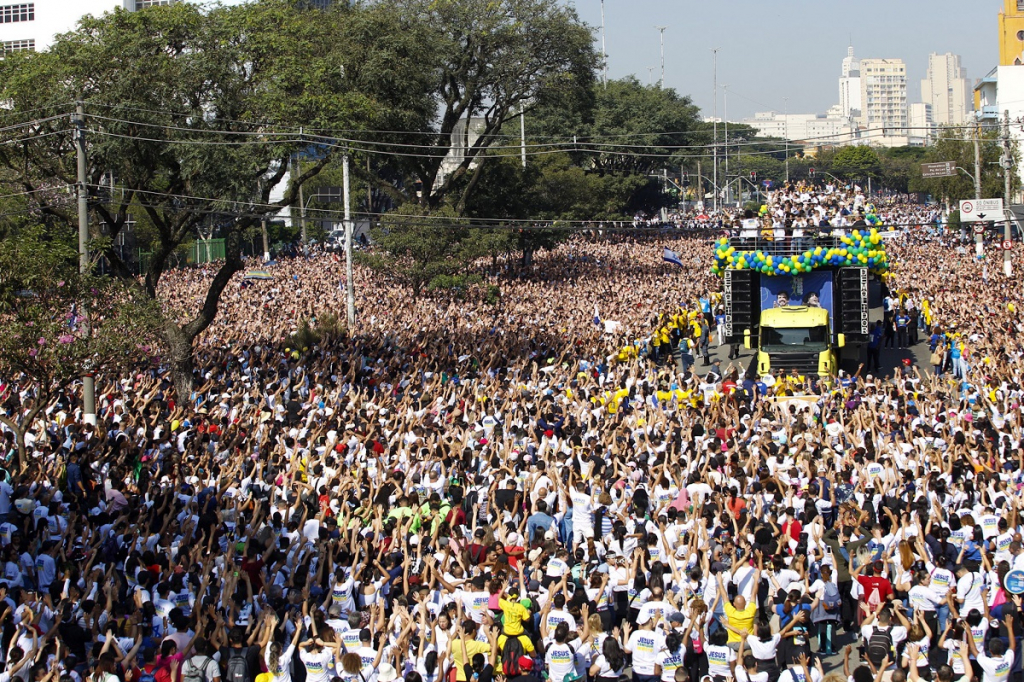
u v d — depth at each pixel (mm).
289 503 15594
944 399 24719
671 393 25453
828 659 13484
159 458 18625
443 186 58156
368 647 11023
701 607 11477
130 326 21156
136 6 74875
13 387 24203
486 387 25578
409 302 47031
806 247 34344
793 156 174375
